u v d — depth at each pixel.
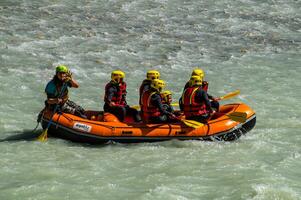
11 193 16.55
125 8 46.44
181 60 35.12
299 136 22.36
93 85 29.81
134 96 28.19
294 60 35.59
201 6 47.97
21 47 35.53
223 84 30.59
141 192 16.75
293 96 28.39
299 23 44.41
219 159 19.56
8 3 45.53
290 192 16.72
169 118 22.06
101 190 16.89
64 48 36.09
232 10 47.09
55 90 21.47
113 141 21.05
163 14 45.38
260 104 27.02
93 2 47.69
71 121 21.17
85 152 20.33
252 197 16.41
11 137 21.88
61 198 16.31
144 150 20.48
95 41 38.00
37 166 18.70
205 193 16.75
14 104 26.11
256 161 19.33
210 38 40.12
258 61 35.25
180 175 18.12
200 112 21.50
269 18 45.38
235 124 21.66
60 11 44.47
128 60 34.62
